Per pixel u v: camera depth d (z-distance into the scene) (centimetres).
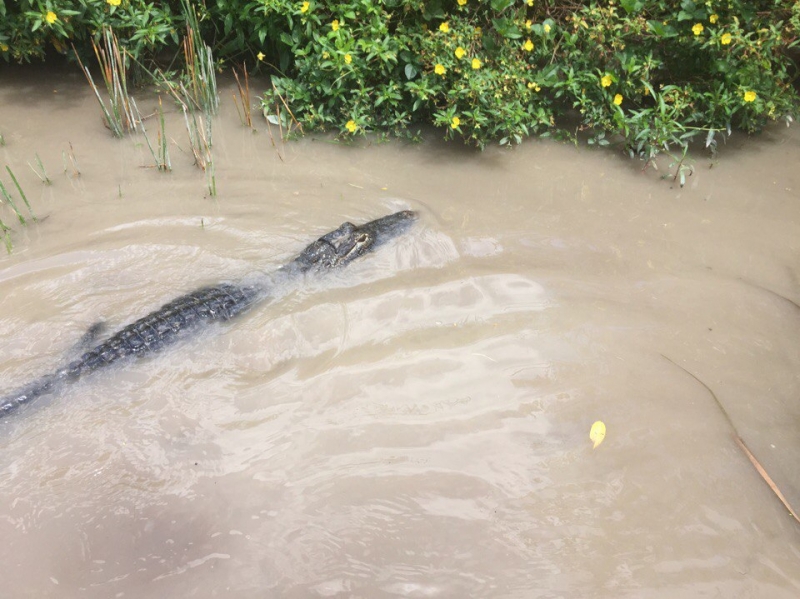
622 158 694
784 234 589
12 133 704
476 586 331
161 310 488
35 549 348
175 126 730
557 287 528
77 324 487
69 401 429
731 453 399
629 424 416
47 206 610
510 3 677
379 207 624
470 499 372
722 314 502
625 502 371
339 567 340
